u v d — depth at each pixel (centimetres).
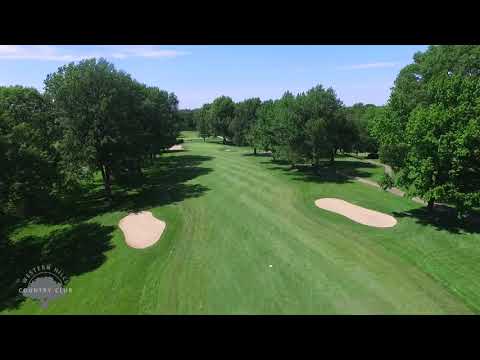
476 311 1442
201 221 2700
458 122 2050
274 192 3519
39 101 3866
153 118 4809
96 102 3053
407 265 1858
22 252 2403
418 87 3195
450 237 2156
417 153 2208
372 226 2455
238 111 7581
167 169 5212
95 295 1717
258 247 2155
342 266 1866
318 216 2716
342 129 4547
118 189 4009
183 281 1780
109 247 2322
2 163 2239
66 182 3012
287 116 4219
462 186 2192
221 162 5734
